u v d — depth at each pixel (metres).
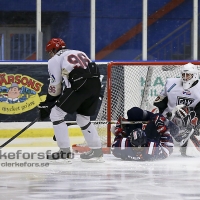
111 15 21.97
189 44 22.33
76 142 18.81
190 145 15.30
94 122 16.25
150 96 19.05
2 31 21.47
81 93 13.77
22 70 19.45
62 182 11.72
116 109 18.78
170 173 12.84
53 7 21.70
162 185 11.42
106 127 16.88
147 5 22.12
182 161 14.65
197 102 15.52
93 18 21.84
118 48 22.12
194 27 22.19
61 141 14.08
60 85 14.07
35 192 10.72
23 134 19.45
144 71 19.02
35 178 12.17
